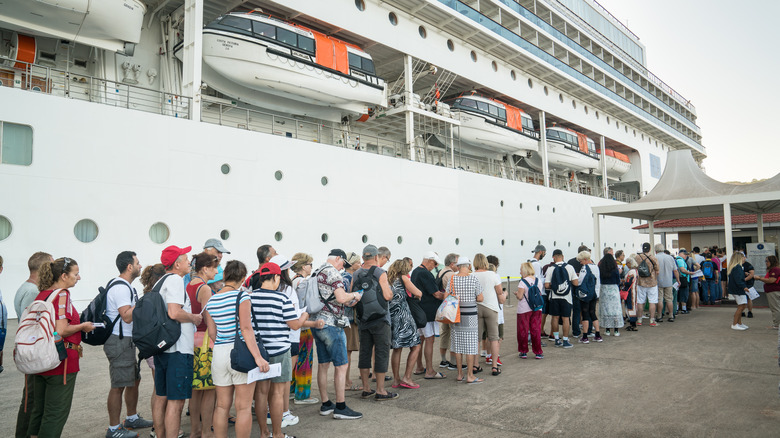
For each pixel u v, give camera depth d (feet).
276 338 12.00
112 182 32.91
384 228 50.78
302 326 14.11
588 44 90.33
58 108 31.14
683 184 43.04
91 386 19.01
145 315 11.47
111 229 32.65
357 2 49.93
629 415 13.87
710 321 33.22
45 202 30.22
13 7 31.71
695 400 15.10
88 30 34.73
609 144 100.83
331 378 20.51
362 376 17.02
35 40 36.17
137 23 36.47
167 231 35.27
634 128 105.91
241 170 39.60
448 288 19.08
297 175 43.47
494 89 67.46
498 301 20.16
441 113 60.90
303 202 43.65
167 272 12.86
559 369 20.22
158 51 43.83
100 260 32.04
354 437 12.97
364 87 49.67
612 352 23.49
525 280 22.94
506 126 69.26
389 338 16.85
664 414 13.84
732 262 29.50
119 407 13.33
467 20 58.23
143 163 34.40
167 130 35.78
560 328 32.55
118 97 39.93
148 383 19.81
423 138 69.46
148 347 11.35
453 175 60.23
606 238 91.20
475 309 18.80
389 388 18.33
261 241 40.37
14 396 17.29
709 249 46.09
